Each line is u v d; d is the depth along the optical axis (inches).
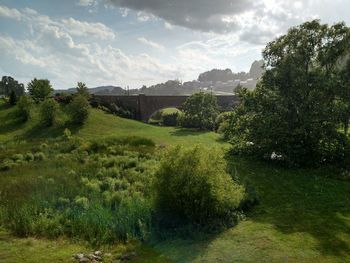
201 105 2506.2
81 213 653.9
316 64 1146.0
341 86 1073.5
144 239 562.3
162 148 1304.1
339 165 1038.4
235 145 1230.9
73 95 2743.6
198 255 496.1
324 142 1068.5
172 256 501.7
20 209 679.1
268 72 1165.7
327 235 559.2
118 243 563.5
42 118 2290.8
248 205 700.0
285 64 1122.7
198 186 598.5
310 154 1061.8
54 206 704.4
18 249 531.2
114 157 1082.7
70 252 523.8
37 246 545.3
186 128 2517.2
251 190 772.6
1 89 4694.9
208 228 583.2
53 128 2255.2
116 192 739.4
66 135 1868.8
